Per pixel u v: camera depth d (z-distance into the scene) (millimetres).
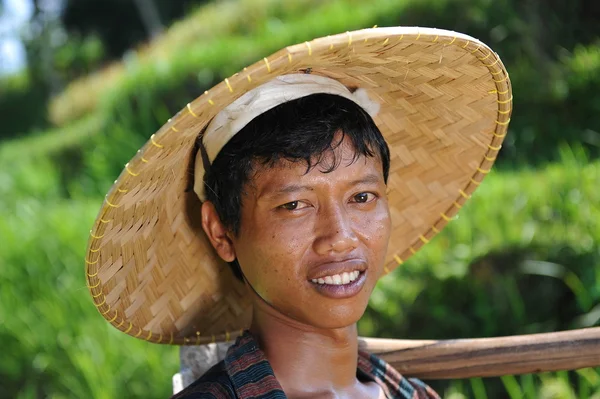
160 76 9141
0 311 5012
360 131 1559
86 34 23953
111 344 4426
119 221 1493
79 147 10344
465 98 1714
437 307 3900
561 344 1828
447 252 4031
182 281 1795
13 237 5906
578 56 7070
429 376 1935
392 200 1969
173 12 20719
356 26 8438
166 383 4238
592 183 4410
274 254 1536
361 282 1560
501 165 6402
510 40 7406
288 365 1650
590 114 6605
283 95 1525
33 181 8750
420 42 1386
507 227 4055
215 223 1684
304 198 1521
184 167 1672
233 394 1558
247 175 1543
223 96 1270
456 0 7738
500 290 3877
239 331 1945
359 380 1811
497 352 1865
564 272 3844
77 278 5238
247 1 11734
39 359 4648
